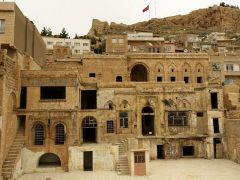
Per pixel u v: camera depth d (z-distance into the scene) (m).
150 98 48.44
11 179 33.06
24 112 40.09
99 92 47.94
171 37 135.12
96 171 38.88
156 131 47.88
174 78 61.91
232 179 33.19
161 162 44.19
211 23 178.12
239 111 47.09
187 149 48.88
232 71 72.25
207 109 48.38
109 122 45.75
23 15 43.47
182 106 49.22
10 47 38.28
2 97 33.41
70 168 39.19
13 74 38.19
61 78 43.19
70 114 40.75
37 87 42.59
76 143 40.06
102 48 124.12
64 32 148.75
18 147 37.38
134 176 35.41
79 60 61.28
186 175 35.25
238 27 171.25
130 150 36.47
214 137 47.50
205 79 62.59
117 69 59.44
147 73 61.59
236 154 43.41
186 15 189.50
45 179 34.28
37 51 53.53
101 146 39.94
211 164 42.16
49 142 39.84
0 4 38.19
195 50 92.25
